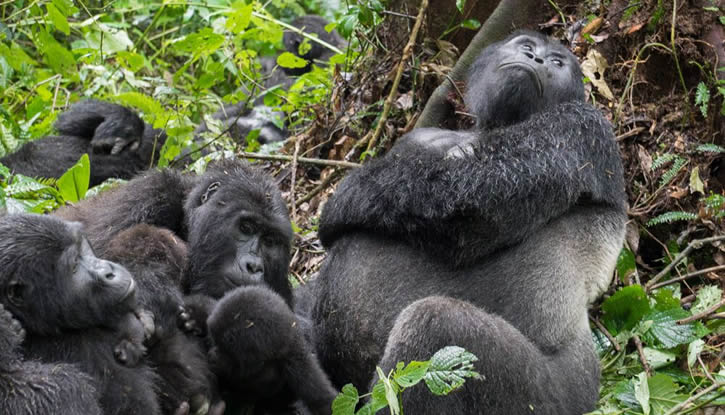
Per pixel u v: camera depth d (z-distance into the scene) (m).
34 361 5.35
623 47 9.42
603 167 7.01
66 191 8.68
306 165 9.90
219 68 10.91
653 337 7.53
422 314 5.96
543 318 6.59
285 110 11.33
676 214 8.44
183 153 11.75
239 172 7.15
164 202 7.37
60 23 10.84
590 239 6.89
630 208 8.81
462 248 6.64
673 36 9.02
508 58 7.66
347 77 10.45
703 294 7.88
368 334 6.73
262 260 6.77
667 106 9.20
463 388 5.90
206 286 6.70
